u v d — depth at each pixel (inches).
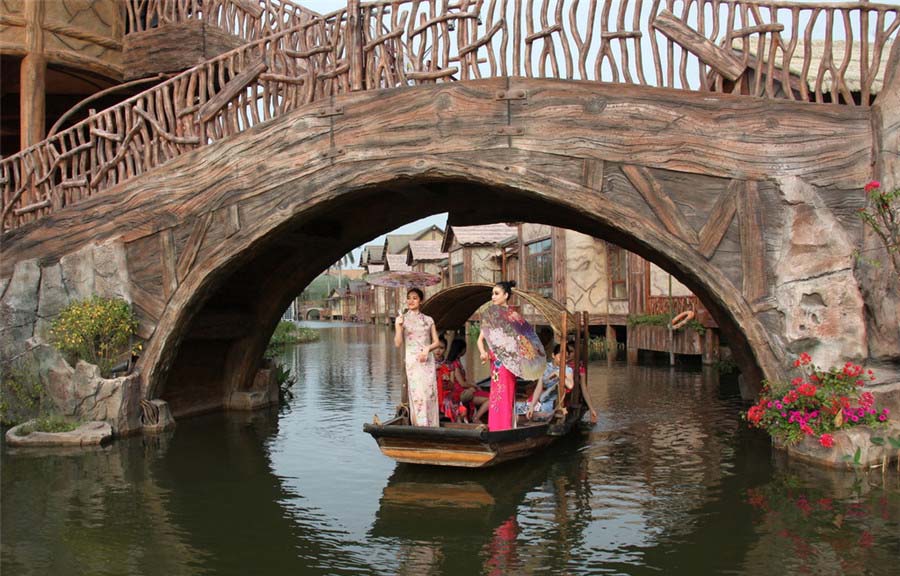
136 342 388.8
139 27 548.7
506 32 328.2
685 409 456.4
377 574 202.8
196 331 420.8
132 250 390.9
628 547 220.1
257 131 366.0
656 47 312.3
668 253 307.1
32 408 392.5
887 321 287.1
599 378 611.8
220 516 252.2
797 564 201.6
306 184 355.6
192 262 378.9
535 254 1077.1
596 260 911.0
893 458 288.0
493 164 326.3
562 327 351.3
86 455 336.5
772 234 296.8
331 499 272.2
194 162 379.6
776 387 296.4
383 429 303.3
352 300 3038.9
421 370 324.5
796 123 296.8
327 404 501.0
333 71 356.5
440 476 304.7
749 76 331.6
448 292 351.3
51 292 401.7
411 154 337.4
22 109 525.0
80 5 540.1
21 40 518.3
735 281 300.5
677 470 306.3
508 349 318.3
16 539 230.8
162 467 317.1
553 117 319.9
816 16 299.9
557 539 228.4
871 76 298.2
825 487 265.9
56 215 411.8
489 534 233.8
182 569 207.3
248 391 483.5
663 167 307.4
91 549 222.5
